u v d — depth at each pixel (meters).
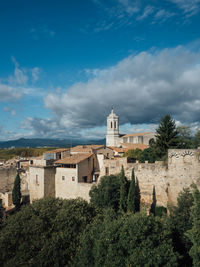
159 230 25.88
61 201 36.72
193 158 44.44
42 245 27.59
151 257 22.50
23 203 64.81
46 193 60.09
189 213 33.62
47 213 31.92
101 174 59.38
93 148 76.62
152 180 50.00
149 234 24.73
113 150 88.69
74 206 33.97
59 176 61.59
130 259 22.61
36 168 62.53
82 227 30.50
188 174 44.66
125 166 54.47
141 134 117.44
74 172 58.19
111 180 50.12
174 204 45.56
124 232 24.28
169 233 26.20
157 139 63.94
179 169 45.62
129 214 30.92
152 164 50.28
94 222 30.06
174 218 34.25
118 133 136.12
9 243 28.77
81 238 27.02
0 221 43.50
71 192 58.53
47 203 35.03
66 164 61.34
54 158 69.12
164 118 63.16
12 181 74.12
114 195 48.25
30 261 26.97
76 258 26.28
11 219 32.31
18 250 28.08
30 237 28.52
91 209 37.12
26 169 75.06
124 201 47.53
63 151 72.19
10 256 28.53
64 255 27.64
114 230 24.92
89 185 54.66
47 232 29.34
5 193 65.69
